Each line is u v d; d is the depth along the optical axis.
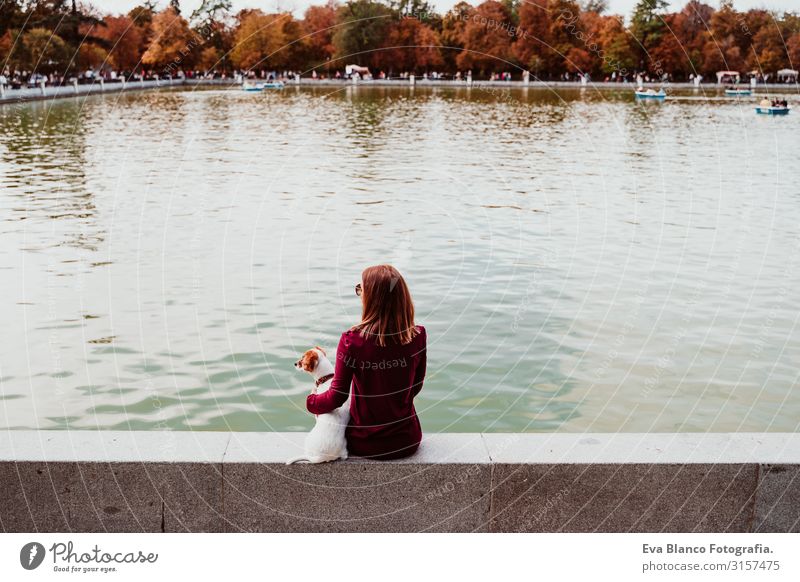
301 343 11.82
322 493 4.57
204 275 15.94
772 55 92.75
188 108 67.06
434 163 36.00
